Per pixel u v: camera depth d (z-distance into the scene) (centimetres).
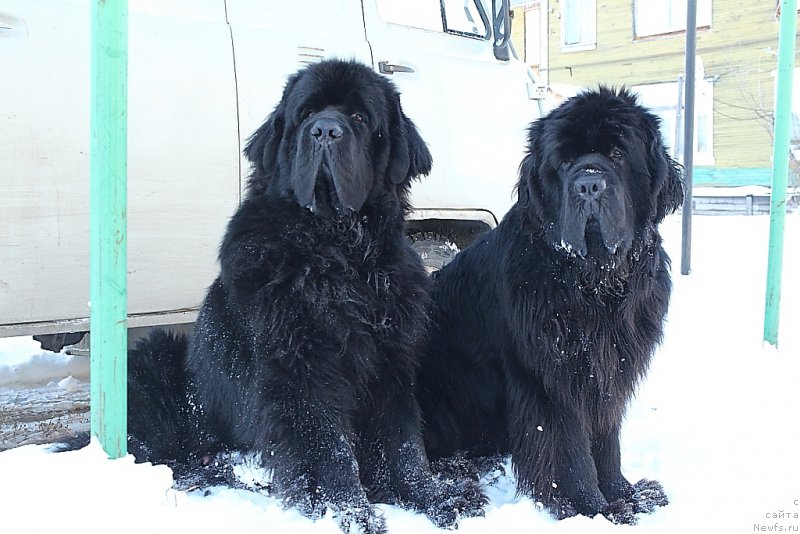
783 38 458
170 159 338
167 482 225
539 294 279
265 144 293
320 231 276
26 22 299
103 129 213
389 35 430
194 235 347
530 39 2045
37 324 311
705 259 862
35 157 302
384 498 280
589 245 271
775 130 471
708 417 360
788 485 282
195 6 355
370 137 286
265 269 269
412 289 294
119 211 217
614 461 293
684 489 287
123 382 225
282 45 378
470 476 313
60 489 207
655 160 292
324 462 258
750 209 1581
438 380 323
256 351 265
